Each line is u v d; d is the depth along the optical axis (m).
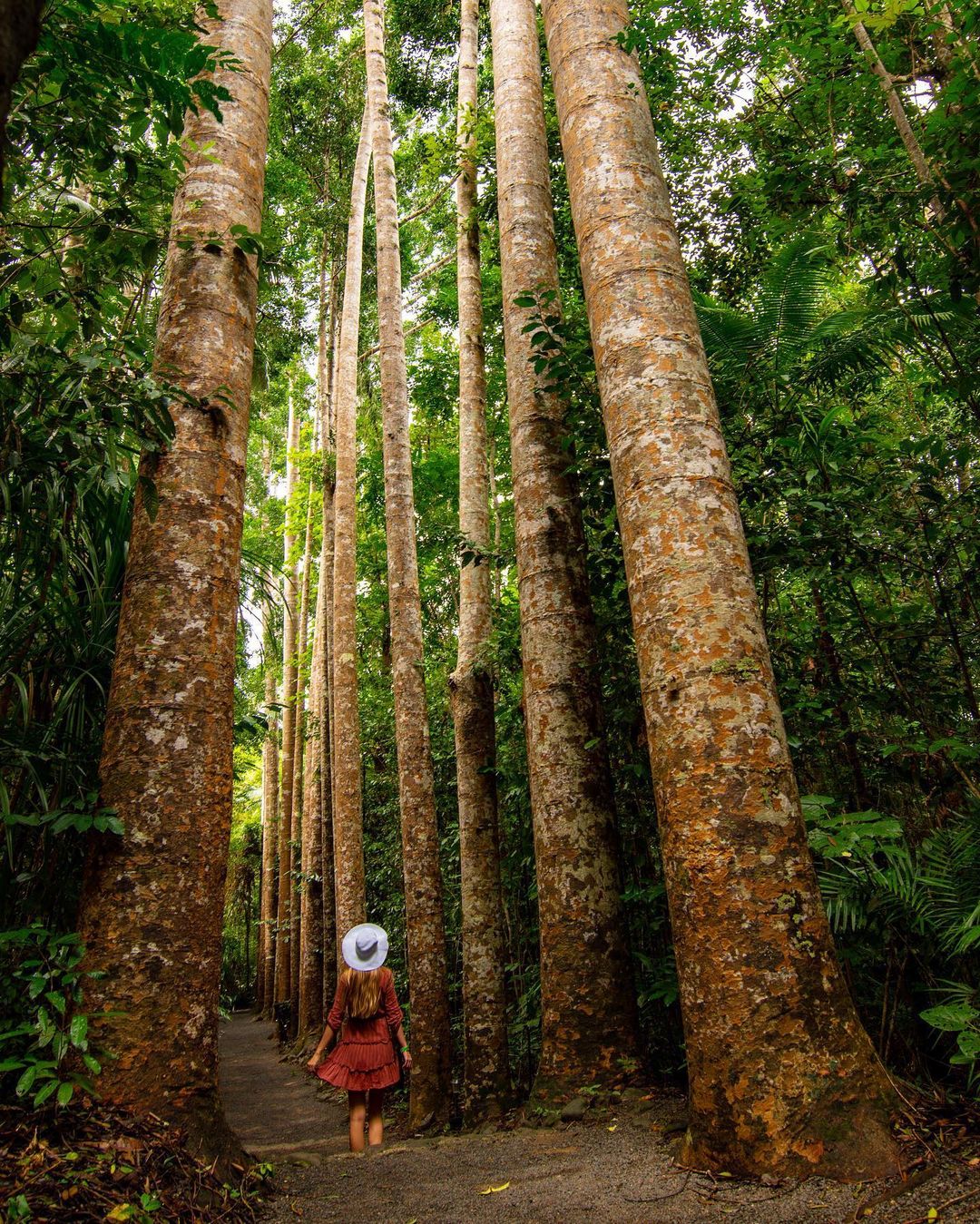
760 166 5.89
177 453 3.72
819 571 4.32
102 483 3.60
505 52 6.73
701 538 3.12
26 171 3.61
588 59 4.11
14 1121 2.57
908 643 4.32
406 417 9.11
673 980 4.16
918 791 4.05
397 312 9.39
